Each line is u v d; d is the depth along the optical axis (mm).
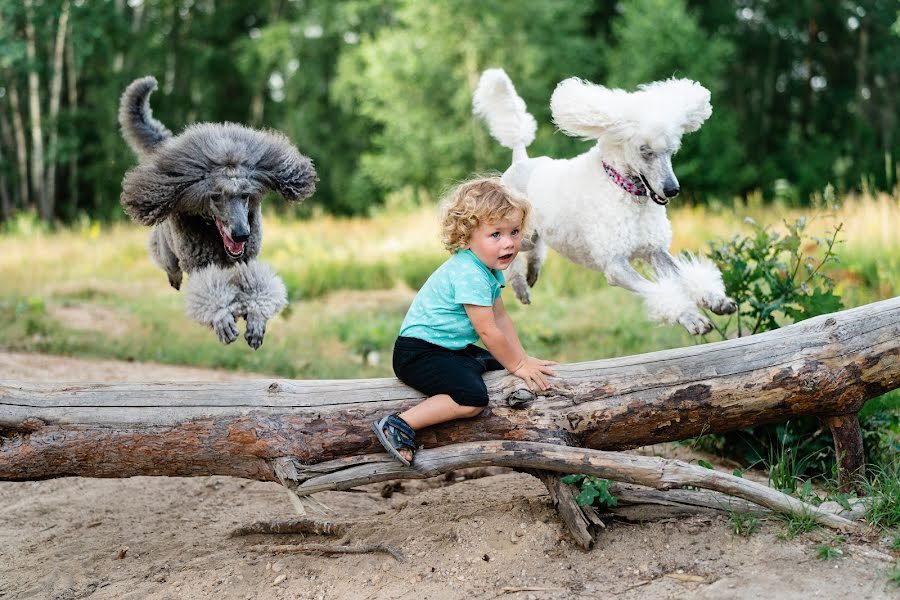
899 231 10320
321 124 32062
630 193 4703
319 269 14453
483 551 3746
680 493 3918
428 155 24750
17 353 8945
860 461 4125
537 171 5395
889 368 3967
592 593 3328
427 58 24594
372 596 3555
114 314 11172
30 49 26984
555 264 12719
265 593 3770
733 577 3291
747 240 5332
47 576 4277
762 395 3891
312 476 3840
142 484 5449
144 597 3900
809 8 29875
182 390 3998
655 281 4812
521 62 24172
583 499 3732
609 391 3887
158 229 5516
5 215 28781
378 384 4004
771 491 3678
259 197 4672
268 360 8773
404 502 4699
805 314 5055
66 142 27578
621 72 23609
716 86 23406
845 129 29891
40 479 4004
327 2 30953
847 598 3080
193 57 31250
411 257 15016
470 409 3762
